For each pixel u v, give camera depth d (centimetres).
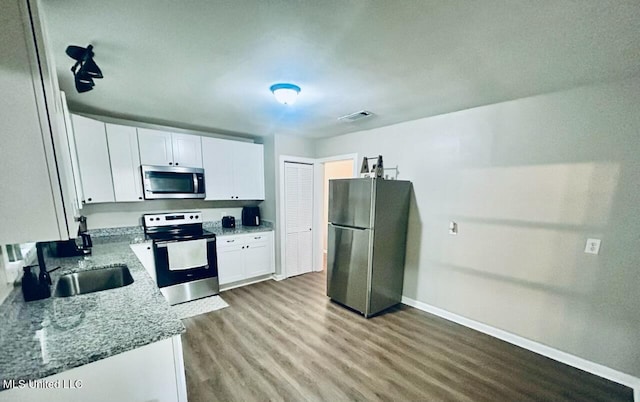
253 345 234
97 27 124
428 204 296
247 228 393
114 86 202
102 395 98
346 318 286
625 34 126
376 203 278
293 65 166
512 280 238
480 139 253
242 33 131
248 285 381
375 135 347
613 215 188
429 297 301
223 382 188
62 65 164
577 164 201
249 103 243
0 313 120
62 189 91
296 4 108
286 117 294
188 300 321
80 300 136
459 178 270
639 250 180
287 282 396
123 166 291
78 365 90
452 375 198
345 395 178
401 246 313
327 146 419
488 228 252
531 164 223
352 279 299
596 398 177
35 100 84
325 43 140
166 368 111
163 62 162
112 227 318
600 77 179
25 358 89
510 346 236
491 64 163
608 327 193
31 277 137
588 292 201
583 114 197
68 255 221
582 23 118
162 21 120
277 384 187
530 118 222
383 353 224
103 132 276
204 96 225
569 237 207
